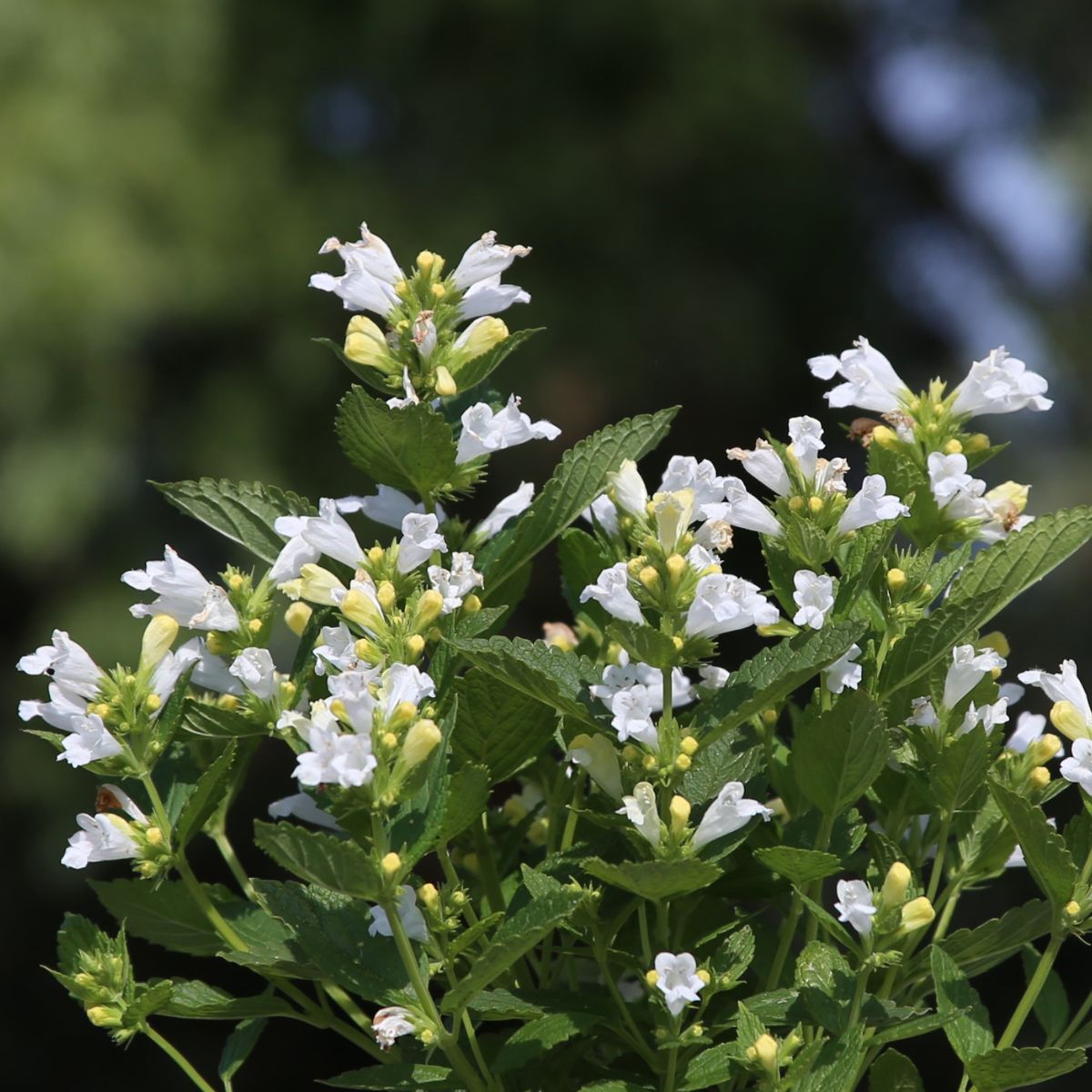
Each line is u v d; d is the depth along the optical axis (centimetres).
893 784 151
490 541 151
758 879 149
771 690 143
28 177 407
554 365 442
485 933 150
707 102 464
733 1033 148
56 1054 421
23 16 429
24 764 415
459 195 457
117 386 413
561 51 475
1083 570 454
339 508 151
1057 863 144
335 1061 409
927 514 150
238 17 470
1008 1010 392
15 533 398
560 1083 149
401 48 473
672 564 144
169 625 148
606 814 148
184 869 148
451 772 149
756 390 484
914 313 527
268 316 439
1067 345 516
